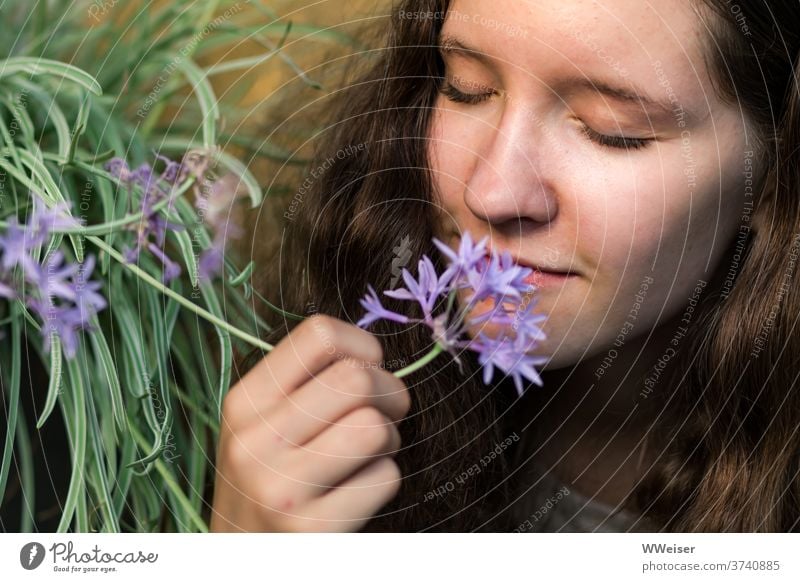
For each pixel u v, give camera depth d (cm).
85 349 80
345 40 93
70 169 82
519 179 73
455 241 78
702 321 82
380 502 72
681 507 83
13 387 78
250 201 89
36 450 85
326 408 71
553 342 75
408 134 84
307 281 87
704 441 83
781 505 82
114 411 78
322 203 87
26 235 75
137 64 87
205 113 83
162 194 79
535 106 73
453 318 71
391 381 72
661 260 75
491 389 84
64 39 88
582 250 74
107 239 78
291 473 71
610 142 73
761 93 75
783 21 75
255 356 85
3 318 82
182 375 86
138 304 82
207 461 85
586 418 87
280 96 94
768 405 82
